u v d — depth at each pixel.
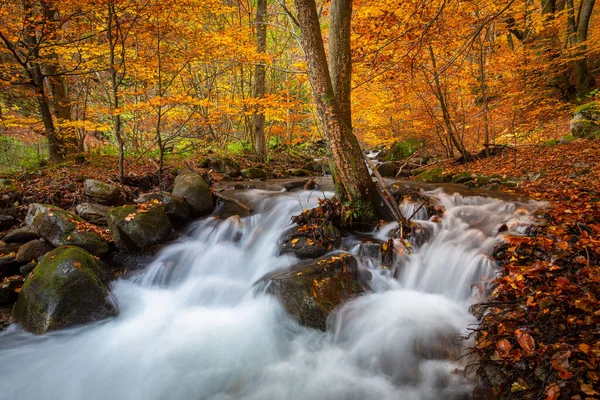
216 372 3.61
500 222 5.28
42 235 5.43
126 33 7.12
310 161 13.49
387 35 5.87
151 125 12.47
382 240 5.21
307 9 4.88
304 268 4.36
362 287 4.40
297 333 3.89
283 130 14.41
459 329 3.59
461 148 10.55
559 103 12.19
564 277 3.03
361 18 6.29
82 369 3.69
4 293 4.58
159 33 7.75
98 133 14.63
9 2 7.53
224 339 4.09
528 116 11.96
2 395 3.39
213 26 12.17
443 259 4.69
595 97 10.45
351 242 5.22
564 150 8.63
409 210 6.10
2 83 8.19
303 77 8.73
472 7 7.92
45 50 8.58
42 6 7.33
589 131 9.25
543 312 2.74
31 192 6.91
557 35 12.70
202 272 5.66
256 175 10.69
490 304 3.16
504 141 11.98
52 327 3.98
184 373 3.61
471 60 12.33
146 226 5.76
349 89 5.45
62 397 3.39
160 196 6.60
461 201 6.58
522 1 10.12
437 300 4.29
